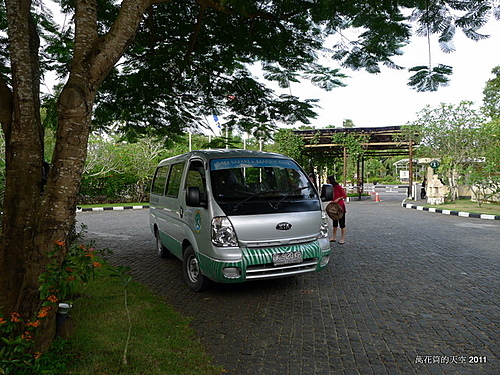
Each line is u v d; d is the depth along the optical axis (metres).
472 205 19.47
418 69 4.97
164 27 6.47
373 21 4.64
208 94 7.98
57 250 3.00
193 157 5.99
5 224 3.27
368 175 79.31
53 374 2.87
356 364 3.34
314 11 4.79
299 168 5.83
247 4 4.61
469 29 4.41
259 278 4.84
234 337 3.88
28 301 2.97
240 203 4.96
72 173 3.10
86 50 3.19
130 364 3.19
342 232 9.12
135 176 24.30
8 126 3.41
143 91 7.53
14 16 3.29
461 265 6.79
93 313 4.41
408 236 10.12
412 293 5.30
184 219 5.79
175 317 4.34
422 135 21.73
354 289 5.51
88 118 3.18
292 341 3.79
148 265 7.15
